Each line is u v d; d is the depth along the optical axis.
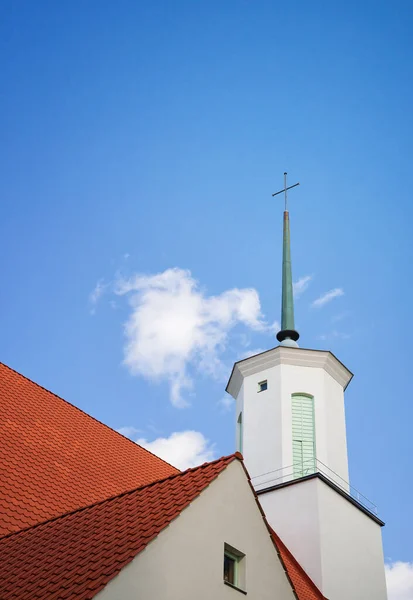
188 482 13.66
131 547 11.16
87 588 10.11
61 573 10.94
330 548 22.33
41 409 21.67
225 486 13.73
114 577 10.37
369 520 24.77
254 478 24.98
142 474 21.97
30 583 10.91
